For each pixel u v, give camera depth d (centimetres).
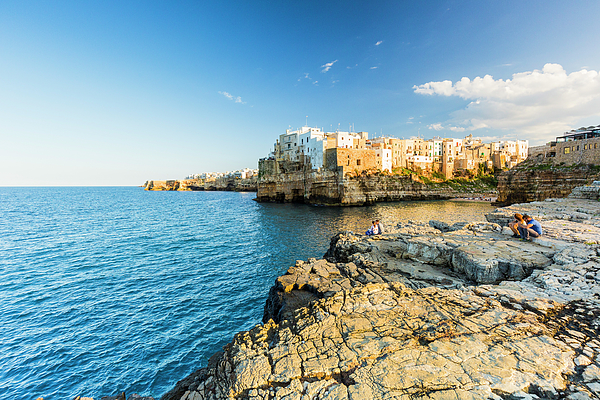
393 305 824
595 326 645
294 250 3525
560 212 2058
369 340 656
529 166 6894
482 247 1307
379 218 6025
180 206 10019
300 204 9606
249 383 576
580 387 476
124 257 3294
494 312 735
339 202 8425
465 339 627
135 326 1791
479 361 554
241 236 4441
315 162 9225
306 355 631
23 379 1356
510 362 545
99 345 1603
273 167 10956
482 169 12169
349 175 8531
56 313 1947
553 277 912
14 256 3353
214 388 633
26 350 1553
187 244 3947
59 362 1468
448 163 11856
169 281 2522
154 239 4297
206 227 5331
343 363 589
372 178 9025
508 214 2023
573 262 1014
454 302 820
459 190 10875
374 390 509
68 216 7225
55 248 3753
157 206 10125
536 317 700
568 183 5703
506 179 7344
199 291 2305
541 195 6231
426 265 1390
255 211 7838
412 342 635
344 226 5147
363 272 1380
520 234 1434
